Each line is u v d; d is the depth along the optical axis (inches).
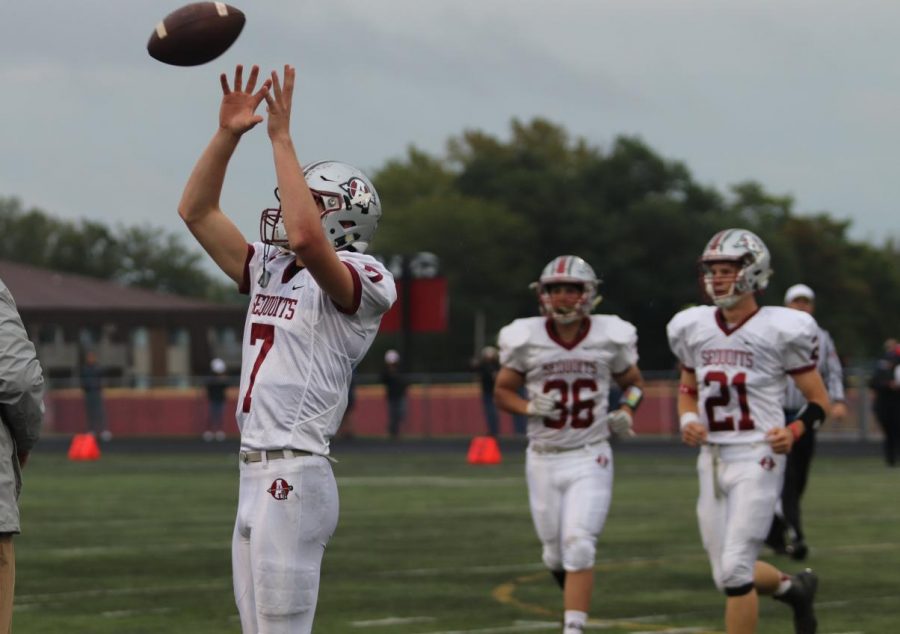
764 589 808.9
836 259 7214.6
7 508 585.3
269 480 521.3
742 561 759.7
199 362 5152.6
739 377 774.5
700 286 794.8
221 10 541.3
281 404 523.2
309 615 526.9
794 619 834.2
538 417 848.9
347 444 3051.2
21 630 849.5
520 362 856.3
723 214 6683.1
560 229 6515.8
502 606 945.5
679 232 6309.1
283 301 533.3
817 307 7145.7
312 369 525.3
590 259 6333.7
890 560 1174.3
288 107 517.0
